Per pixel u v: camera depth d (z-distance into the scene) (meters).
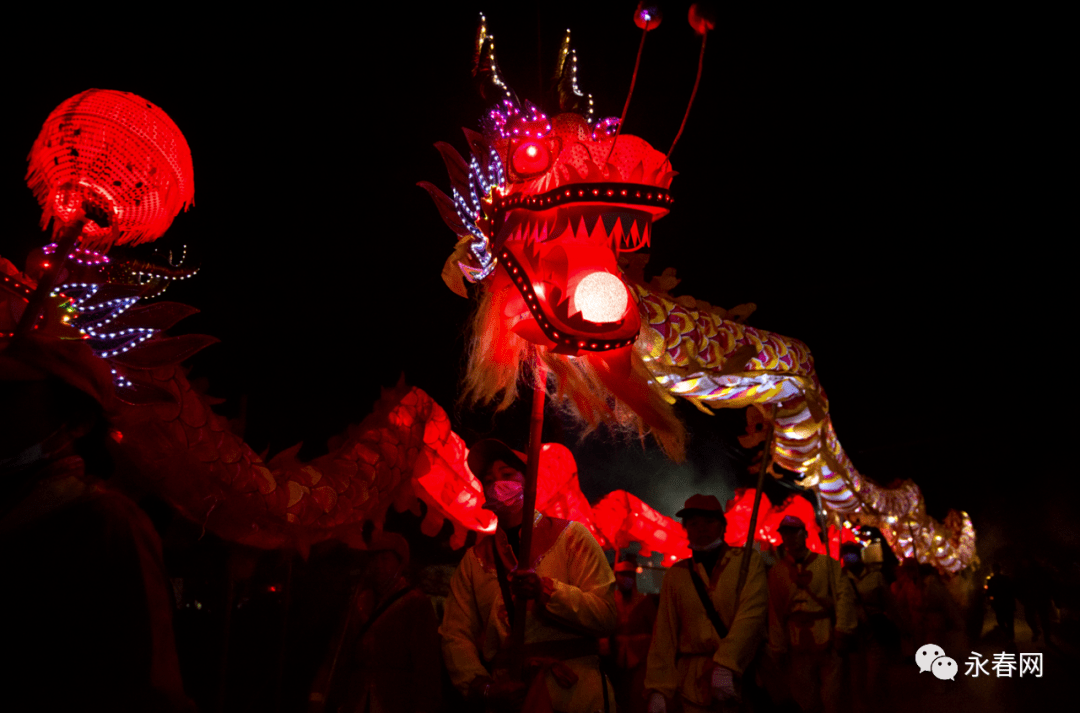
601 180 3.19
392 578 5.18
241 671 6.82
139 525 1.81
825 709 7.09
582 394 3.54
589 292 3.13
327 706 5.03
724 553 4.57
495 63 3.67
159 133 2.57
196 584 7.00
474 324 3.88
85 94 2.54
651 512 7.35
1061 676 11.62
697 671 4.30
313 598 6.79
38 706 1.59
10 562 1.68
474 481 5.45
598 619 3.47
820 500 8.54
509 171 3.35
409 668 5.00
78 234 2.35
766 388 5.99
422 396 5.26
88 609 1.66
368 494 4.67
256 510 3.82
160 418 3.26
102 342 2.63
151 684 1.69
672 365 5.08
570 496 5.57
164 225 2.66
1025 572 16.80
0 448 1.81
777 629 6.35
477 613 3.87
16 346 1.86
